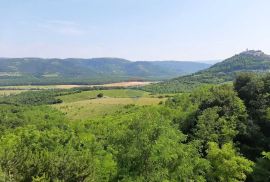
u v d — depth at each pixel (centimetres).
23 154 5022
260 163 6284
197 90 11912
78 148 8088
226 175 5684
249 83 9344
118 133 5891
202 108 8900
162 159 4938
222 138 7162
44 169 4584
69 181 4484
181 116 8700
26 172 4469
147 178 4700
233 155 5900
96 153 6694
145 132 5122
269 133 8100
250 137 7856
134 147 4956
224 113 8256
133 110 15162
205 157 6681
